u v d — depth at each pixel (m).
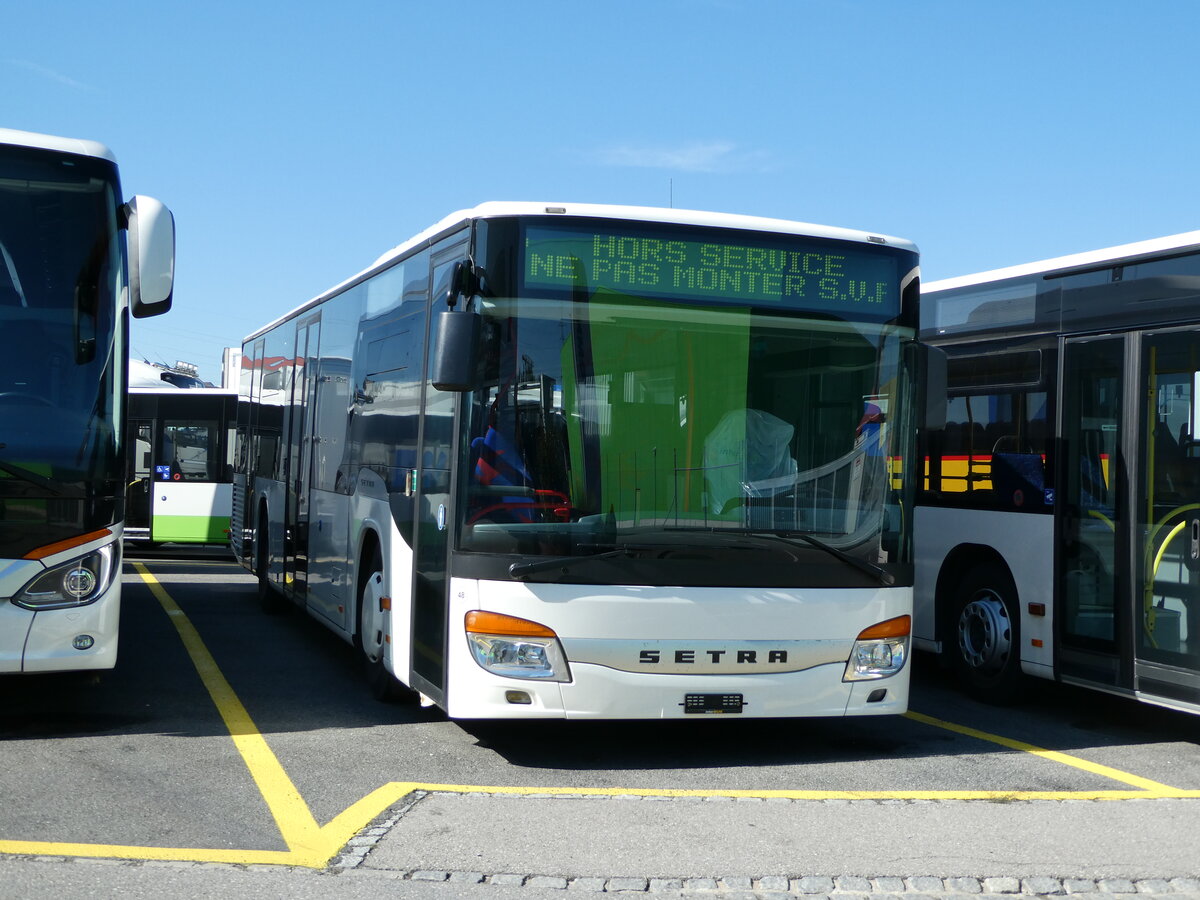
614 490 6.68
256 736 7.40
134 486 21.55
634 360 6.83
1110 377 8.21
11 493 6.71
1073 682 8.38
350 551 9.38
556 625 6.51
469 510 6.64
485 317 6.69
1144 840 5.62
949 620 9.74
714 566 6.72
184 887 4.75
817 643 6.86
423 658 7.26
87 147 7.20
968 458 9.49
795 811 5.99
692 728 8.02
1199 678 7.45
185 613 13.25
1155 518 7.81
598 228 6.88
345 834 5.46
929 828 5.74
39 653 6.74
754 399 6.98
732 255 7.06
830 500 7.02
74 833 5.36
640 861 5.19
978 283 9.51
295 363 12.15
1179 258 7.74
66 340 6.96
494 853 5.25
